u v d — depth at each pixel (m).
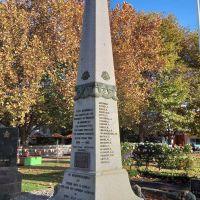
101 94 9.05
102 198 8.34
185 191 9.88
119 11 25.27
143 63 27.00
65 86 21.94
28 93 20.38
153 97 32.06
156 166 18.73
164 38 37.59
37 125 27.78
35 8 22.75
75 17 23.05
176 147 17.92
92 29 9.40
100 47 9.33
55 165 22.50
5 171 11.36
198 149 45.22
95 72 9.07
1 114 20.83
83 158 8.89
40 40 22.28
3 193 11.20
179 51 39.31
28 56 20.42
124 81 23.97
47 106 24.12
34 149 34.56
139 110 28.00
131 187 9.66
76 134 9.26
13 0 21.27
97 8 9.47
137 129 35.34
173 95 32.34
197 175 15.54
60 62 22.66
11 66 20.22
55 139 51.34
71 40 22.05
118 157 9.16
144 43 27.48
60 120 25.67
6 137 11.64
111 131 9.13
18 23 20.70
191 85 34.03
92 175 8.44
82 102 9.23
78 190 8.70
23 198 11.27
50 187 13.32
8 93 20.06
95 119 8.80
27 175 16.75
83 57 9.49
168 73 34.81
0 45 20.56
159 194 10.92
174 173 15.70
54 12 22.31
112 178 8.72
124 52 23.91
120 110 24.80
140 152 17.61
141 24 28.91
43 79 23.69
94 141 8.70
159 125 33.91
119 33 24.92
